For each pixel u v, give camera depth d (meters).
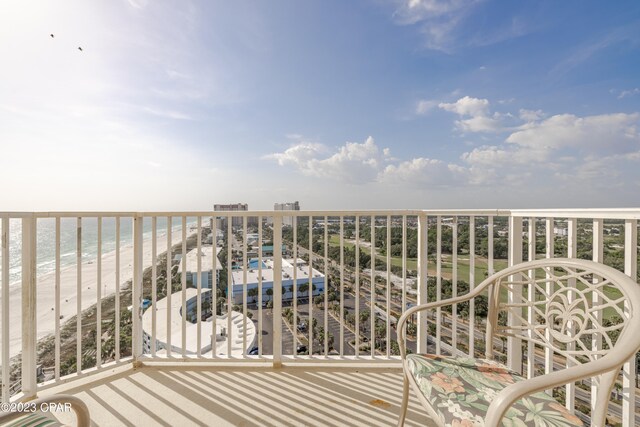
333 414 1.48
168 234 1.94
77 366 1.72
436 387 0.97
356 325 1.96
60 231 1.69
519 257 1.72
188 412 1.49
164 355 1.97
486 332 1.28
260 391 1.67
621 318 0.88
